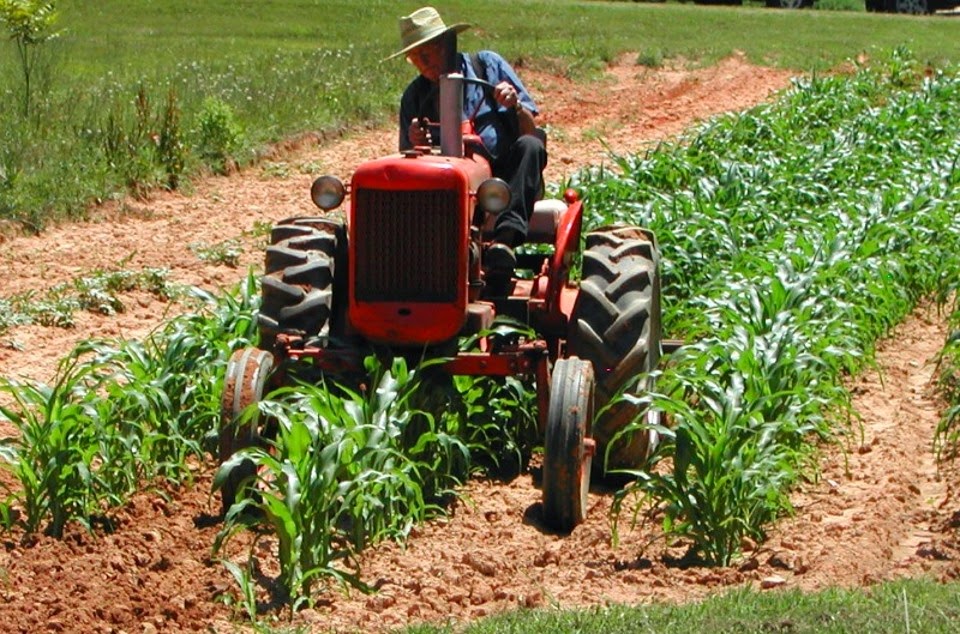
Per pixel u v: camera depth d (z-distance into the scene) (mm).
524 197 11961
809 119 30766
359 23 51500
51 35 29719
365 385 11406
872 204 20812
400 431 10305
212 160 26219
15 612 9008
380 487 10133
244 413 10008
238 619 8984
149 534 10398
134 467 11180
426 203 10984
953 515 10953
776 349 12266
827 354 13625
